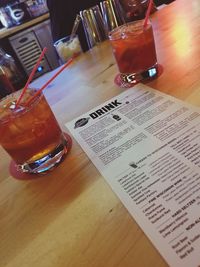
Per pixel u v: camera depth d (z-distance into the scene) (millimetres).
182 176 212
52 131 271
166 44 453
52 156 274
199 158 223
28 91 294
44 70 1209
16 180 272
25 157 265
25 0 1120
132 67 365
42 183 258
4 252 203
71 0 769
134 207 202
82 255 182
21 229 217
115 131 294
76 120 339
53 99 417
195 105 286
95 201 219
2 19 1146
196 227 174
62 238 198
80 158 272
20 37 1121
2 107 280
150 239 177
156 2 827
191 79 331
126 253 174
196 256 159
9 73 689
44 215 223
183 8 589
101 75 440
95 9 580
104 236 189
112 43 364
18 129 247
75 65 523
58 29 793
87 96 390
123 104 338
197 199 191
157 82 357
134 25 367
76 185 242
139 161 242
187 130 257
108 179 236
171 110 292
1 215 237
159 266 161
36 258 191
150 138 265
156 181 217
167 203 196
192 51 397
